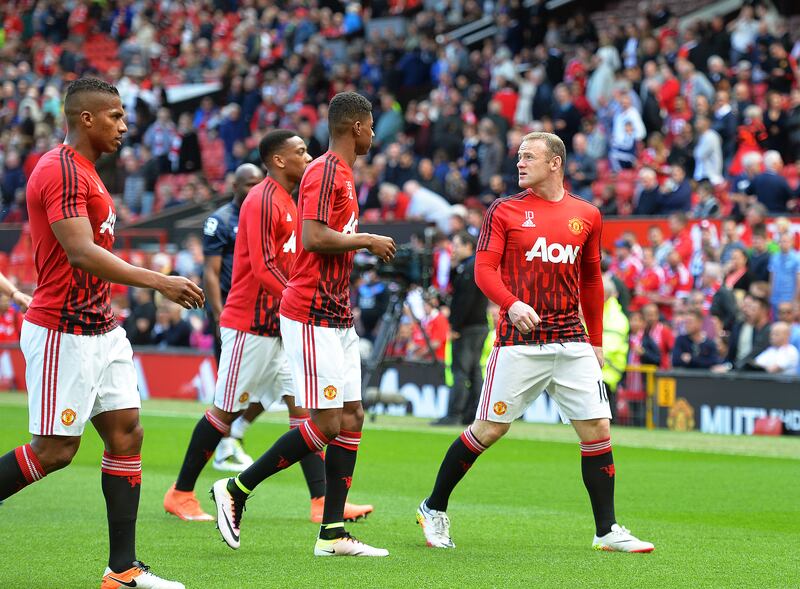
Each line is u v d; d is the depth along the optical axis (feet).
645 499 92.38
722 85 207.00
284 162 82.33
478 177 223.71
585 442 70.03
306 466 81.15
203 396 198.90
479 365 155.63
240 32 322.96
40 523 79.20
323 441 67.05
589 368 69.82
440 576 61.31
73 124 57.36
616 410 150.82
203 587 58.39
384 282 175.01
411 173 228.63
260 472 67.10
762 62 221.66
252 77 286.87
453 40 279.08
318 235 66.13
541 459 119.34
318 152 252.21
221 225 95.45
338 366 67.41
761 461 117.70
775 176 181.88
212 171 293.43
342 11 321.73
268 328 83.05
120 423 58.29
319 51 290.97
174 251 245.24
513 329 69.56
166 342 207.41
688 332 159.94
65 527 77.46
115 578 57.41
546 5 277.03
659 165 201.98
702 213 186.29
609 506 69.97
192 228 254.88
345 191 67.62
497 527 78.79
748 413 149.18
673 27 244.63
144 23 348.79
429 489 98.48
